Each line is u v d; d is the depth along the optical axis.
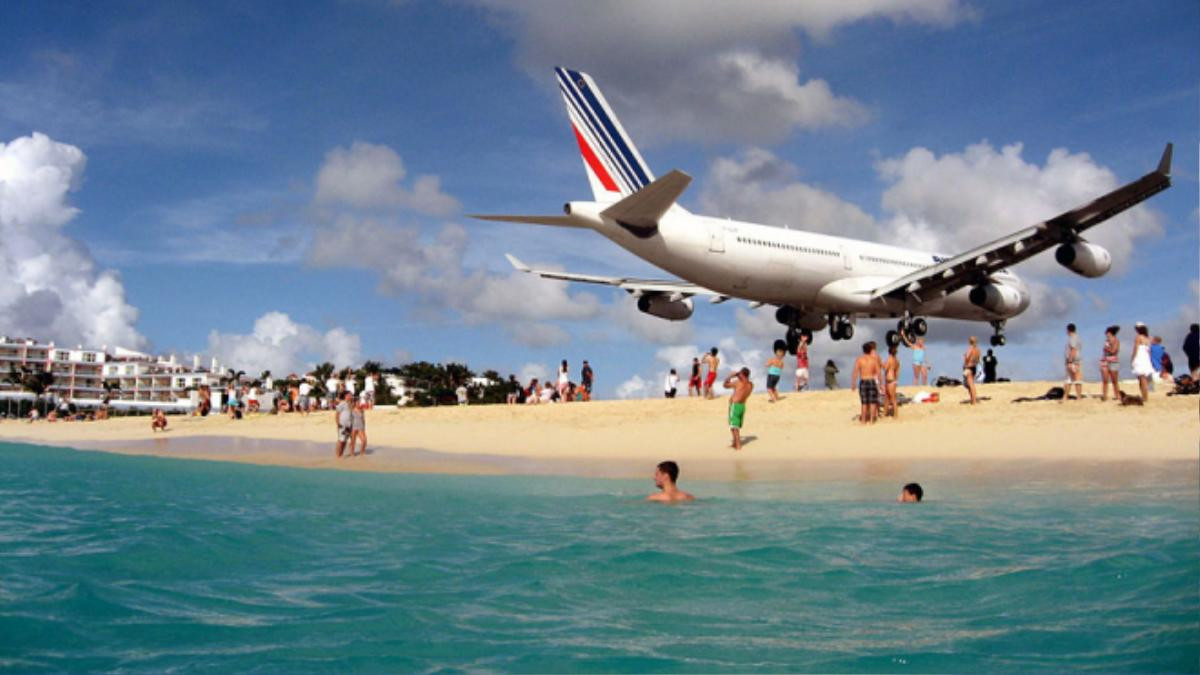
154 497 12.66
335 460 19.59
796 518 9.88
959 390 24.64
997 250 28.45
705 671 4.86
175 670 4.86
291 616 5.98
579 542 8.58
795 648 5.27
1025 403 21.06
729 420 19.22
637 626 5.73
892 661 4.99
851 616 5.93
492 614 6.03
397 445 23.41
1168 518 9.17
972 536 8.52
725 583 6.86
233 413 37.78
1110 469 13.71
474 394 91.31
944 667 4.88
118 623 5.79
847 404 23.22
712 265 28.62
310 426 31.08
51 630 5.60
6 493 13.28
